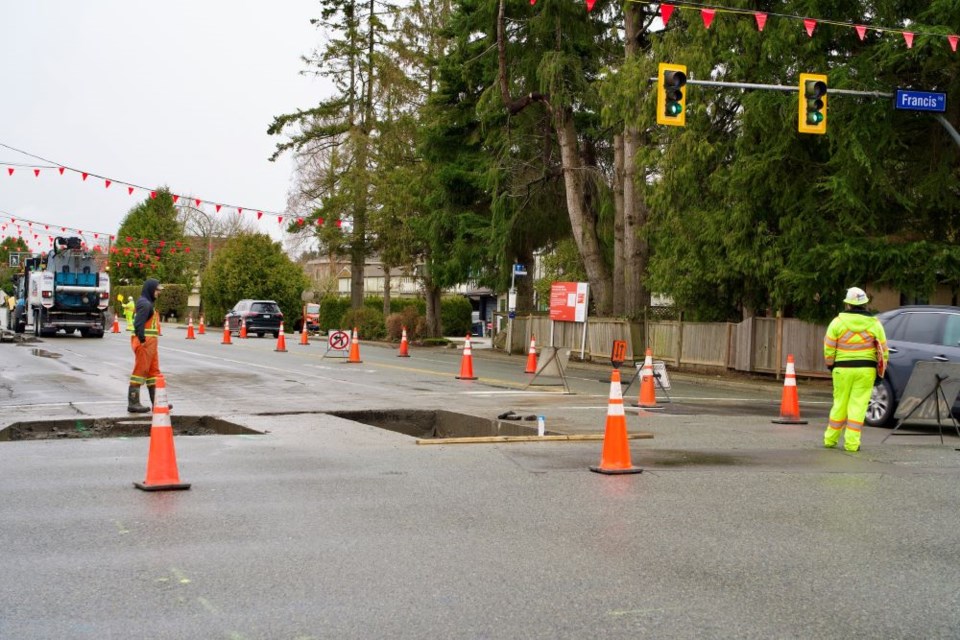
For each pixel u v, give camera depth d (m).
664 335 30.52
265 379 21.70
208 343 39.47
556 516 7.59
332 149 52.19
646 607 5.28
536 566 6.09
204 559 6.20
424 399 17.70
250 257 65.88
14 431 13.02
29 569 5.93
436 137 38.53
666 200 25.80
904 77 21.95
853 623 5.05
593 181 33.66
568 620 5.04
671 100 18.73
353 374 23.80
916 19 20.77
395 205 44.09
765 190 23.48
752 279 25.75
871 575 5.97
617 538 6.86
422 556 6.32
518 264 36.12
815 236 22.92
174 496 8.28
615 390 9.80
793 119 22.16
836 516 7.69
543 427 12.62
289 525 7.18
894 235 23.08
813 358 24.91
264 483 8.95
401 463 10.19
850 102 21.25
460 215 37.25
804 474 9.75
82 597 5.38
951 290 24.48
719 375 27.38
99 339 38.34
